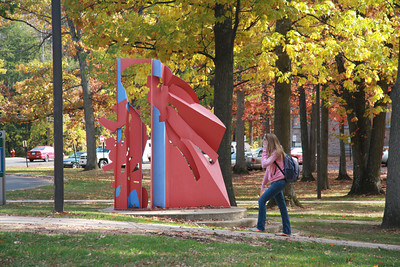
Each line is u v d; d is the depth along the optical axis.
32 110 39.47
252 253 6.23
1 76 72.56
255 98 37.59
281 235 8.51
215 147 11.70
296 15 13.98
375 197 21.03
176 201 11.19
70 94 39.38
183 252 5.98
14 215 8.92
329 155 59.91
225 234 7.91
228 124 14.57
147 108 26.23
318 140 21.14
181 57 15.91
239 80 31.52
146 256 5.64
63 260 5.36
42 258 5.41
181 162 11.23
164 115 11.30
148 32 13.83
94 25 14.85
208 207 11.27
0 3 17.56
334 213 15.62
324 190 25.03
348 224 12.42
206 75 19.16
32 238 6.35
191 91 11.75
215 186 11.35
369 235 10.41
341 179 30.52
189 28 13.83
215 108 14.62
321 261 6.02
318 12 14.82
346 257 6.47
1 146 13.27
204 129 11.52
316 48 15.12
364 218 13.99
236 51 18.17
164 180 11.15
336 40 16.31
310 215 14.66
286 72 16.73
